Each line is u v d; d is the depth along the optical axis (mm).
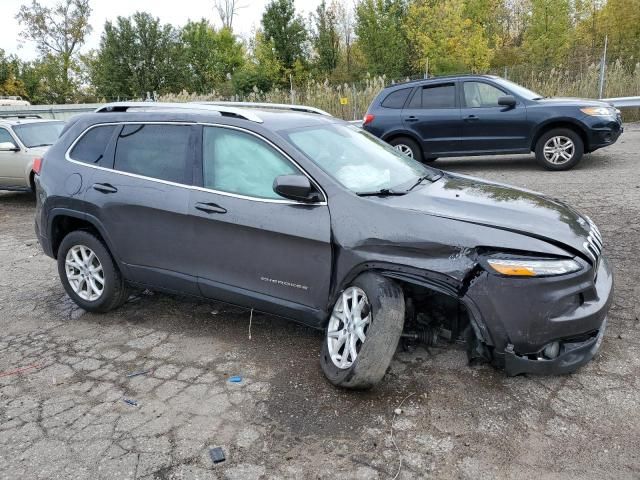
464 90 10406
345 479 2717
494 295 3143
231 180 4004
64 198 4719
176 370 3850
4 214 9859
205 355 4043
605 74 17016
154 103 4742
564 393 3305
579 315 3184
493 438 2951
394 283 3391
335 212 3570
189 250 4164
